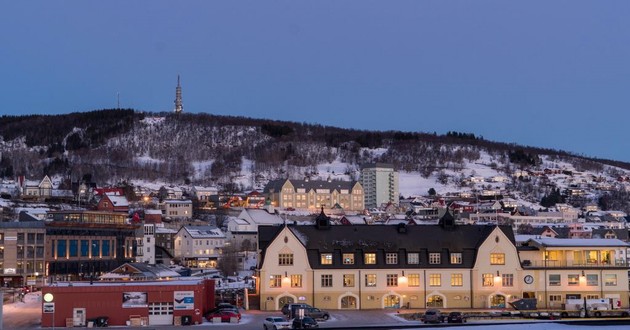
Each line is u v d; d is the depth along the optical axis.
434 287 130.88
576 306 126.94
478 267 131.62
